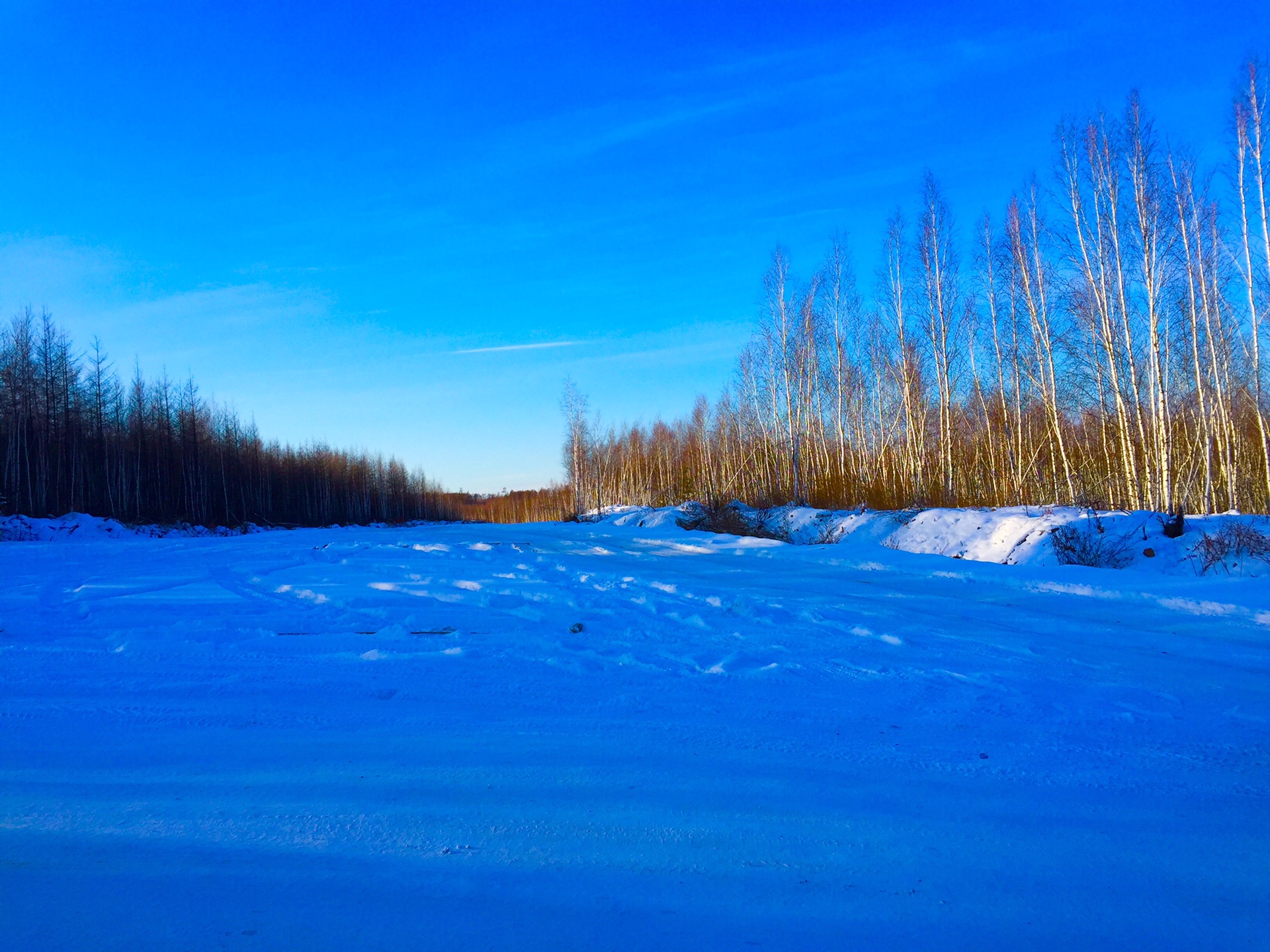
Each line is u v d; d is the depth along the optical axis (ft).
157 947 7.60
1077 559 47.98
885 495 87.35
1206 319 61.05
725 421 152.15
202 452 161.79
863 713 16.58
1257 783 12.69
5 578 43.24
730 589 37.37
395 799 11.52
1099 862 9.77
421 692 18.11
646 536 85.56
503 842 10.11
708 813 11.12
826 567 49.65
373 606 31.12
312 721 15.81
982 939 7.97
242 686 18.58
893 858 9.80
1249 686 19.15
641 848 9.96
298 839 10.14
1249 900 8.84
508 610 30.25
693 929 8.08
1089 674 20.36
